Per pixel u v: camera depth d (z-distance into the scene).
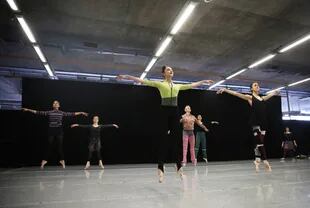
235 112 10.08
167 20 7.13
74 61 10.26
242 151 9.93
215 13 6.77
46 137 7.86
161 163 3.44
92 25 7.50
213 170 5.55
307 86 14.02
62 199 2.63
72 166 7.29
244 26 7.47
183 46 8.85
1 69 10.96
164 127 3.35
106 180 4.07
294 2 6.25
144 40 8.46
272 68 11.02
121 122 8.63
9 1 5.91
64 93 8.27
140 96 8.97
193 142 7.37
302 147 11.91
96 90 8.58
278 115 10.76
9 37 8.11
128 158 8.47
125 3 6.37
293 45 8.44
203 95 9.81
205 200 2.52
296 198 2.59
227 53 9.49
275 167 6.10
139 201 2.50
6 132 7.78
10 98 13.23
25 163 7.64
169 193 2.89
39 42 7.94
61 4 6.45
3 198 2.70
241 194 2.80
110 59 10.16
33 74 11.51
